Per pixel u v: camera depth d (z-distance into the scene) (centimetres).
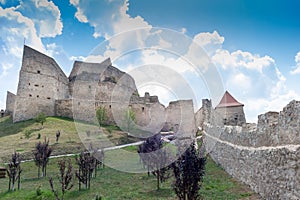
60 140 1734
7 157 1327
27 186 776
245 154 666
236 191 598
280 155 453
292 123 452
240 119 1688
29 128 2183
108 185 723
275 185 472
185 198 445
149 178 786
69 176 636
